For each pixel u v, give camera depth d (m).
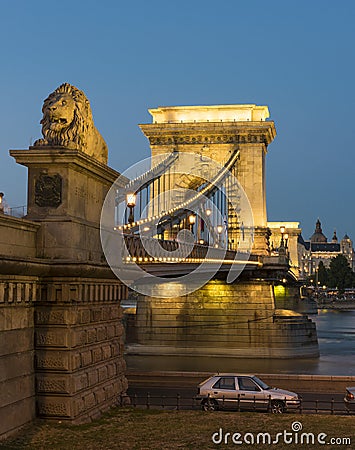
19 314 24.45
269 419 27.84
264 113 95.94
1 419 22.97
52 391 25.28
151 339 73.69
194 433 25.05
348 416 28.98
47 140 26.47
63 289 25.34
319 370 58.00
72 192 26.28
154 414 28.30
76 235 26.12
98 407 27.59
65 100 26.89
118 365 30.38
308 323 72.25
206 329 72.81
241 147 91.12
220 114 94.81
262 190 90.44
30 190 26.22
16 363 24.12
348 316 162.25
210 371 56.72
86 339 26.75
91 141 28.27
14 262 22.55
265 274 72.25
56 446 22.58
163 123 91.50
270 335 71.19
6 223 23.48
